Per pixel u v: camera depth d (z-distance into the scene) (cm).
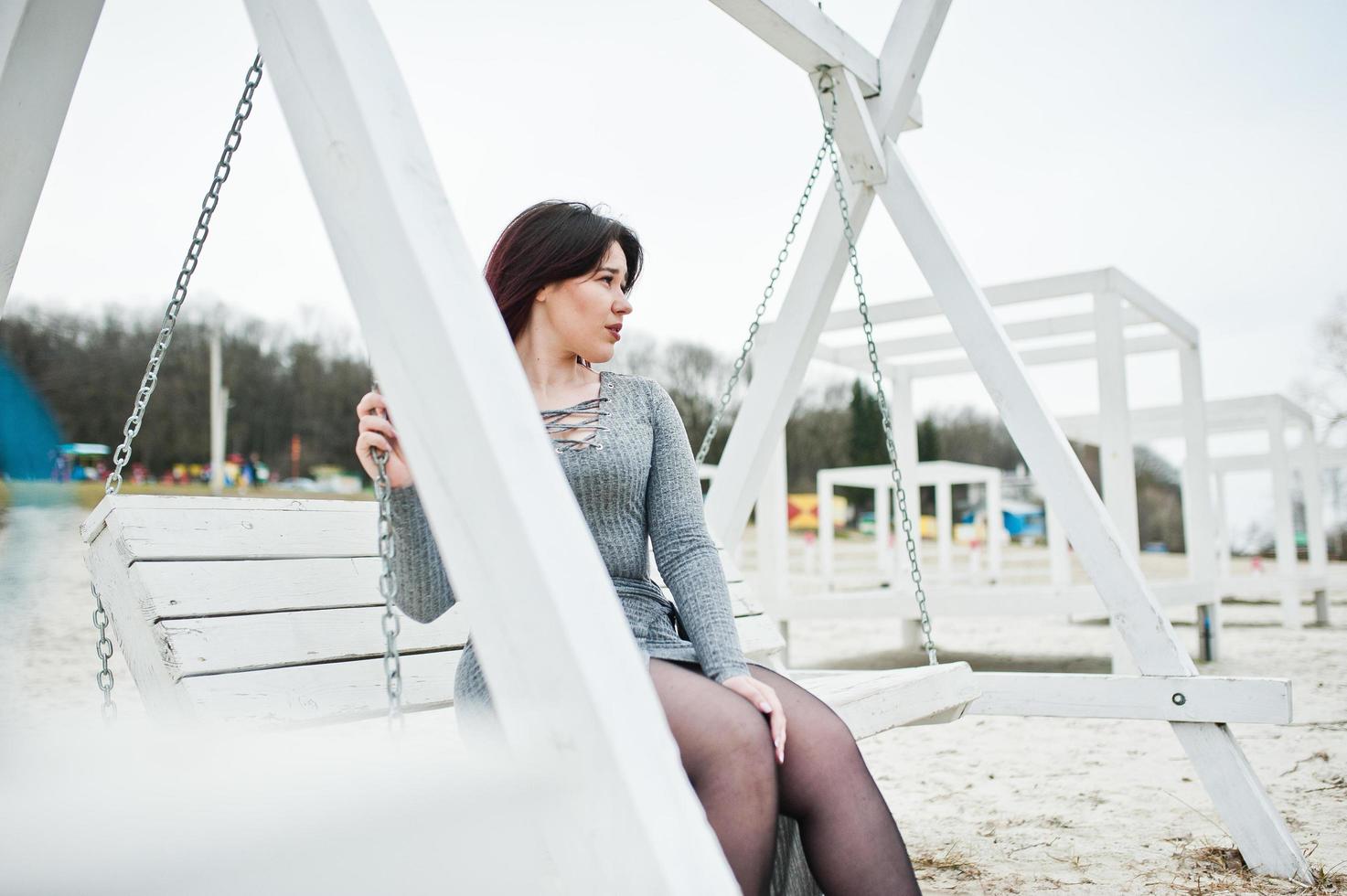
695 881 78
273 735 192
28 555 1255
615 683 85
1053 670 582
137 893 101
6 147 155
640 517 170
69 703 450
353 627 187
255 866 105
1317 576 885
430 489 97
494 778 116
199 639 162
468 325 96
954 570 1341
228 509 182
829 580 984
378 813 112
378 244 99
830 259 305
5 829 101
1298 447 972
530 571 86
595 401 171
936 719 245
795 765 142
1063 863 240
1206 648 635
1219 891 217
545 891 121
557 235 173
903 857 140
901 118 309
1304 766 333
